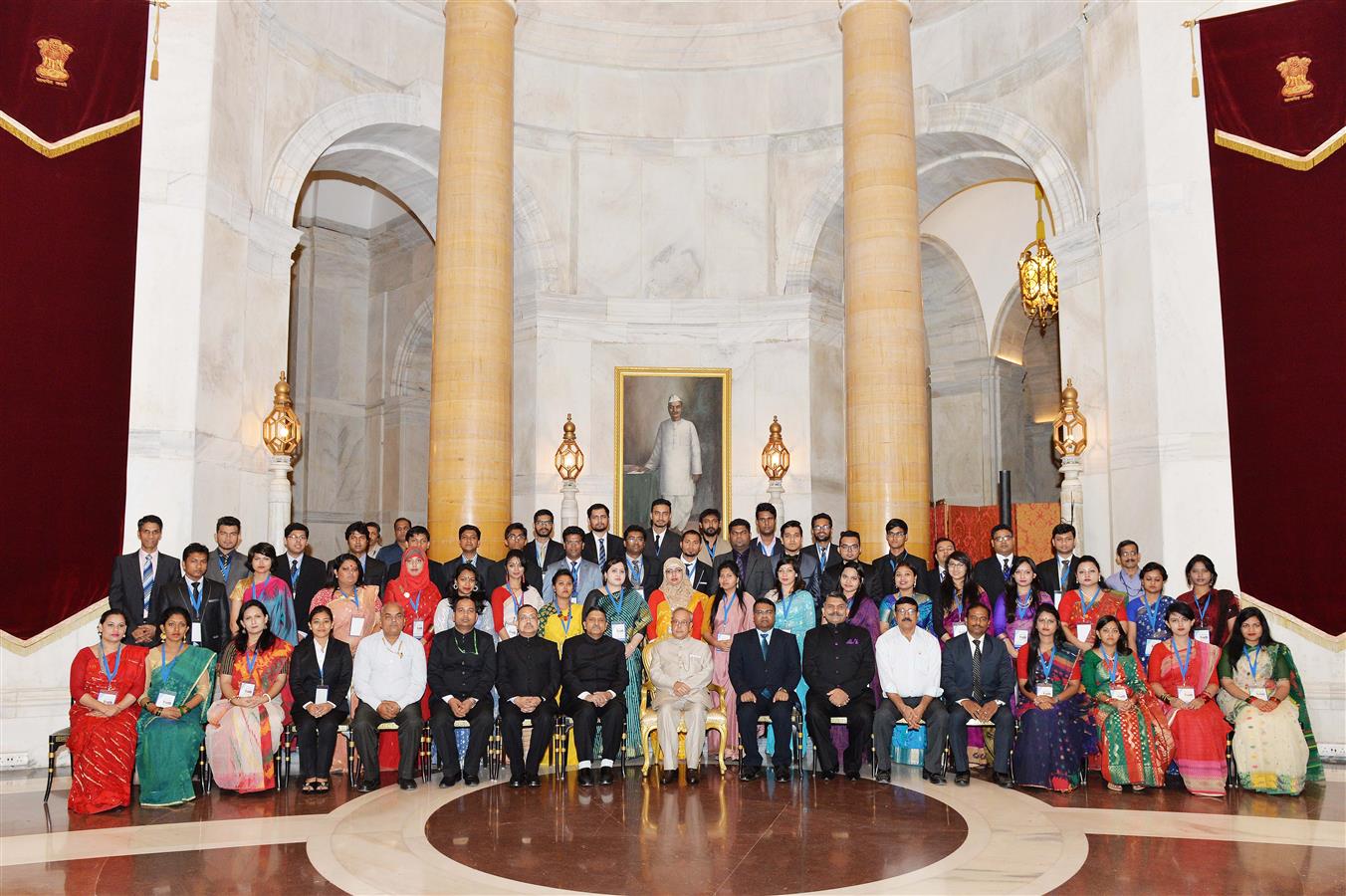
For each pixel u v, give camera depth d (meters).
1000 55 12.77
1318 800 7.71
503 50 12.07
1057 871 5.76
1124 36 10.73
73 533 9.27
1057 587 9.51
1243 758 8.06
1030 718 8.19
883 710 8.46
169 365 9.87
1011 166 13.58
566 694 8.54
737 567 9.84
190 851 6.21
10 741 9.03
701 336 14.47
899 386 11.47
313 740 7.99
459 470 11.42
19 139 9.25
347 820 6.99
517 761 8.14
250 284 11.07
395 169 14.20
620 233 14.52
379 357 19.08
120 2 9.91
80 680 7.55
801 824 6.85
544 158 14.37
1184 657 8.30
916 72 13.65
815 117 14.39
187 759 7.64
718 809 7.30
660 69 14.76
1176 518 9.94
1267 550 9.45
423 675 8.42
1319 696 9.16
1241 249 9.80
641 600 9.28
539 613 9.10
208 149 10.19
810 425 14.05
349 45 12.62
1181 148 10.27
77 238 9.48
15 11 9.32
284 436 10.91
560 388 14.09
